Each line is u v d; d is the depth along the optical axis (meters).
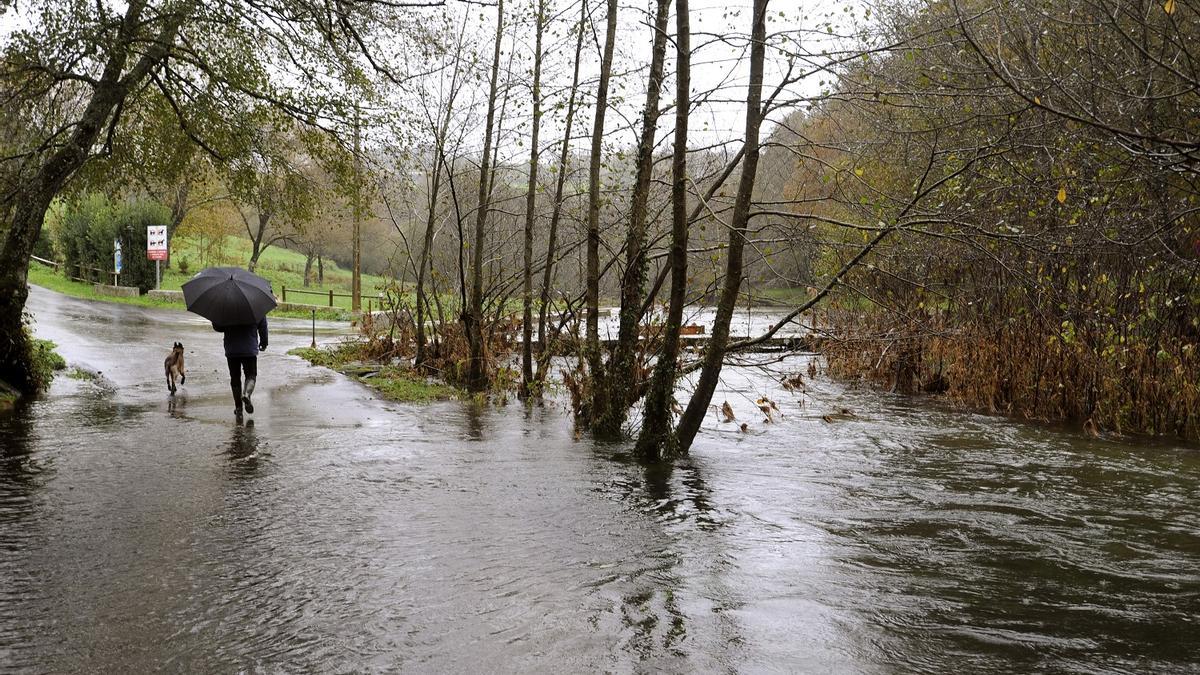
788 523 7.09
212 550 6.03
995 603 5.29
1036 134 9.90
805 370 19.86
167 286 45.38
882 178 12.49
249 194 16.55
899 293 14.73
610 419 11.09
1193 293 12.50
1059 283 13.34
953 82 9.40
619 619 4.91
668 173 11.74
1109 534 6.88
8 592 5.14
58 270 49.72
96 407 12.26
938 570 5.92
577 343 12.93
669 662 4.35
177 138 16.31
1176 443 11.26
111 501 7.28
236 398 11.90
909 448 10.69
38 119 14.34
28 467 8.47
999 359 14.30
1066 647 4.63
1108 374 12.62
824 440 11.18
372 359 20.03
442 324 18.30
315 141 15.80
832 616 5.02
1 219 13.55
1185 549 6.47
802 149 10.39
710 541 6.51
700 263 12.22
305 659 4.30
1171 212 10.62
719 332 9.66
